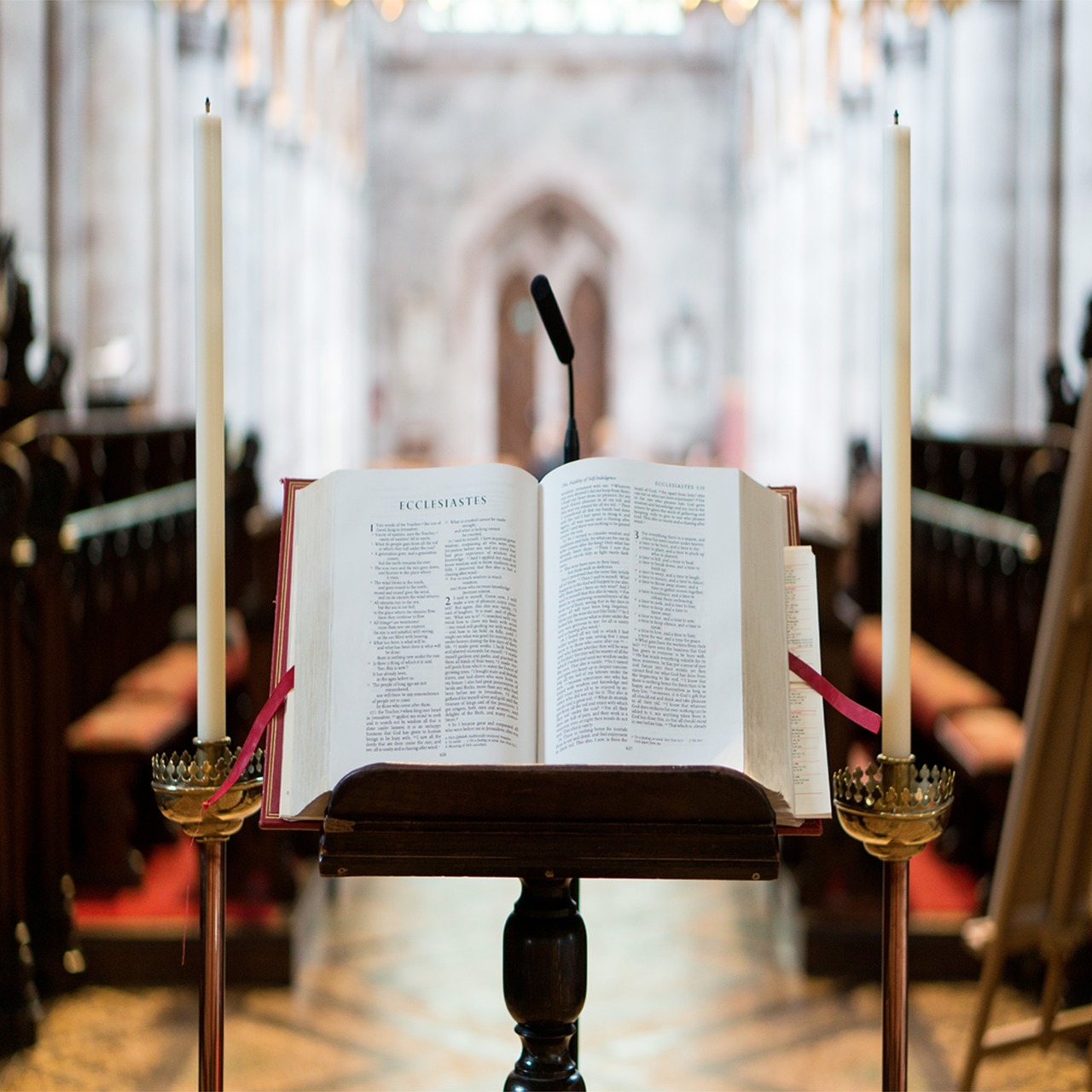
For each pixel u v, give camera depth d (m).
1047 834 3.38
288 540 1.82
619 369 22.48
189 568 6.55
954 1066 3.72
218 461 1.77
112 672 5.18
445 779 1.58
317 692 1.70
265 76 14.55
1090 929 3.49
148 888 4.66
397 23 21.75
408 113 22.09
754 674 1.70
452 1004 4.15
